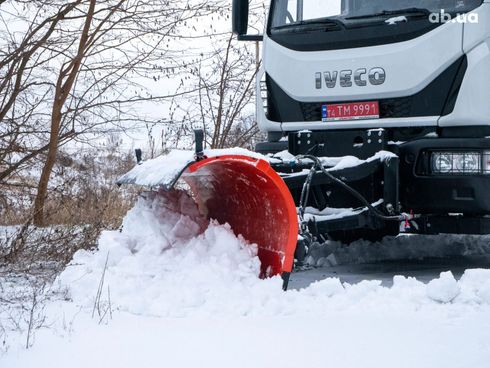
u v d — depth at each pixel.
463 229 5.84
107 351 3.75
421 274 6.17
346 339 3.92
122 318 4.37
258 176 4.93
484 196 5.64
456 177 5.71
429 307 4.62
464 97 5.70
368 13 6.08
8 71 7.65
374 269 6.48
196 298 4.59
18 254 6.05
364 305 4.67
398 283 5.00
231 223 5.52
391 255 7.26
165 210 5.36
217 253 5.00
